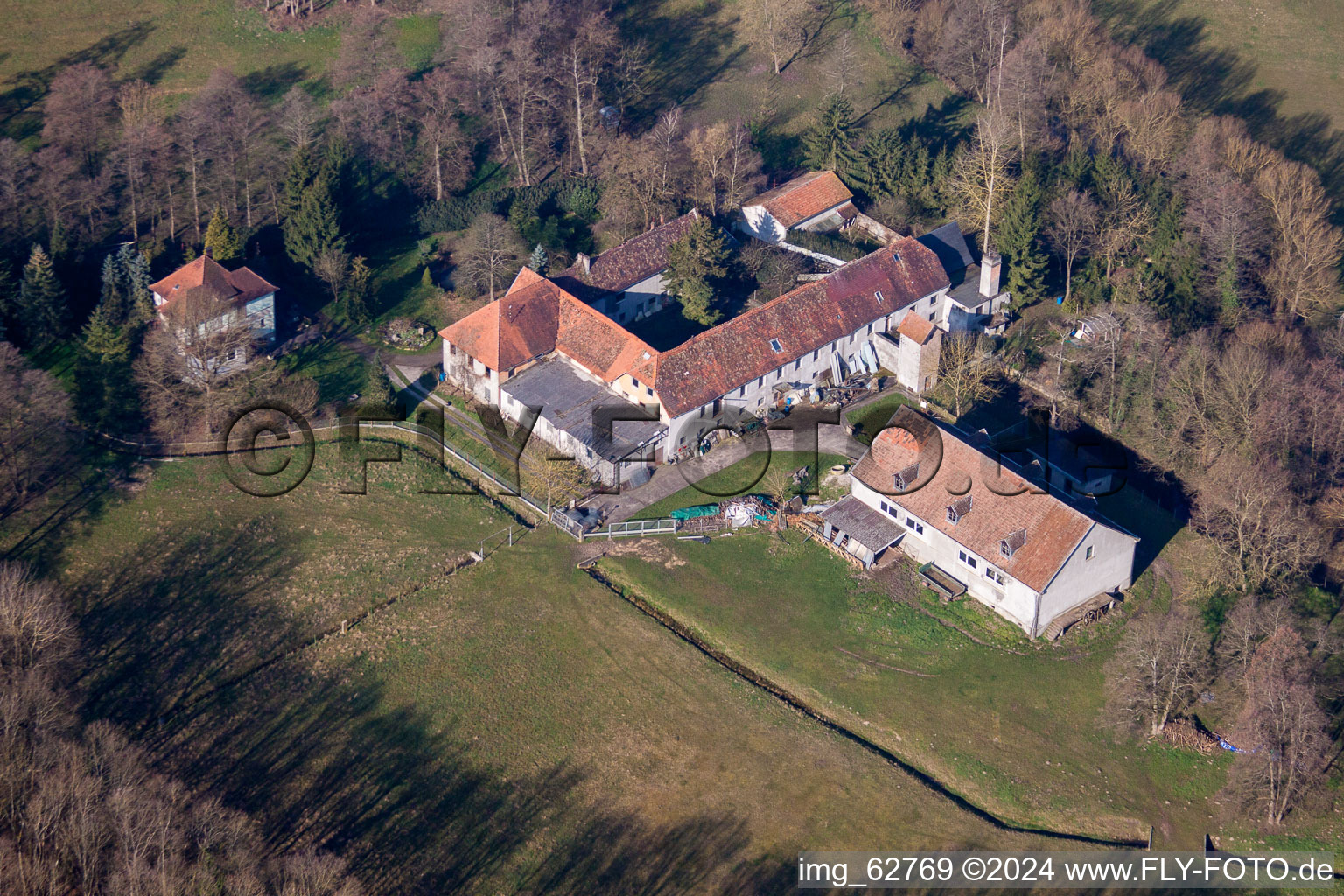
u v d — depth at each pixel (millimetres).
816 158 149375
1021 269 128750
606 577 106250
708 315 127125
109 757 86688
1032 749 92688
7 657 93812
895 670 98000
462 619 102500
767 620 101938
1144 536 109312
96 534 110125
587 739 93250
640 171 139500
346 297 132625
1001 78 147625
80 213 138125
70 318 128625
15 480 112125
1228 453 107562
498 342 119875
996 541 100250
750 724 94375
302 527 111125
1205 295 126062
